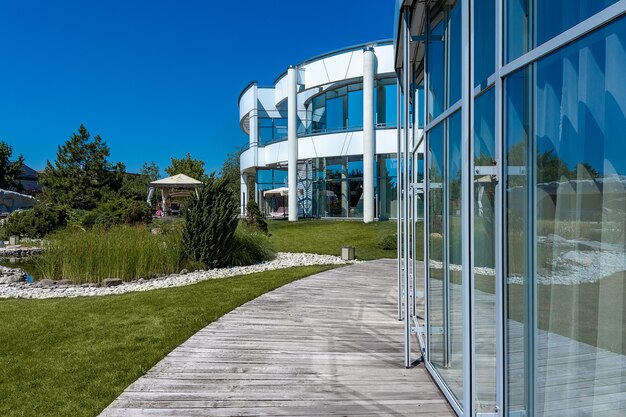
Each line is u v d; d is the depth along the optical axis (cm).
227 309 637
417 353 446
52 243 1085
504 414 221
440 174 349
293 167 2453
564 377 181
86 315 620
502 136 221
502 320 222
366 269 1050
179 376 388
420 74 498
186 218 1117
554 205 184
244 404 331
